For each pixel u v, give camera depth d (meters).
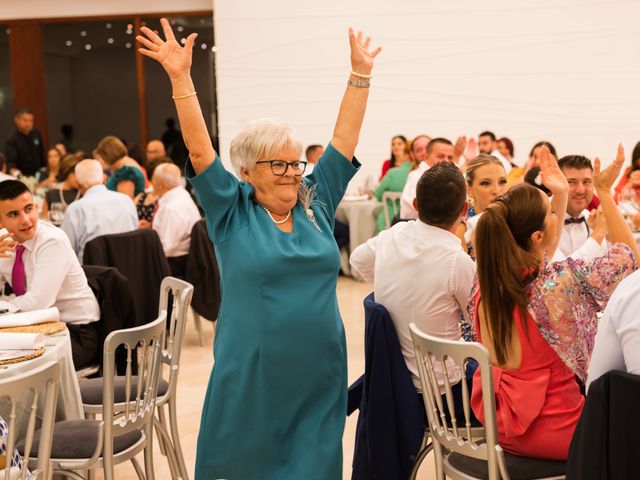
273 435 2.25
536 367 2.29
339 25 9.54
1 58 11.27
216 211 2.22
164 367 4.98
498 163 3.25
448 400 2.31
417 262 2.62
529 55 9.34
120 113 11.40
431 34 9.43
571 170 3.50
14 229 3.34
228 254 2.22
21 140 10.12
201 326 5.54
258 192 2.27
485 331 2.34
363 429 2.64
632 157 5.24
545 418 2.27
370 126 9.62
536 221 2.28
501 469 2.19
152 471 2.75
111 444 2.51
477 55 9.40
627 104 9.27
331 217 2.41
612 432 1.78
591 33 9.22
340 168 2.41
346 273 7.96
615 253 2.29
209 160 2.18
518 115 9.43
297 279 2.22
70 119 11.41
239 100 9.75
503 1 9.30
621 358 1.97
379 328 2.56
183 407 4.23
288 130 2.23
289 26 9.60
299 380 2.24
